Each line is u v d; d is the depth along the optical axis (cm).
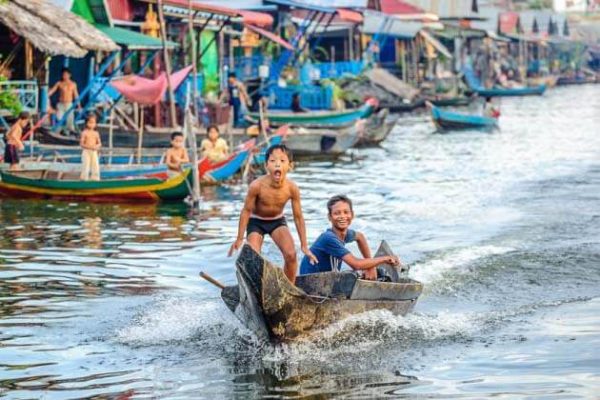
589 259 3447
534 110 13300
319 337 2458
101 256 3578
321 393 2128
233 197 5094
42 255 3591
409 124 10919
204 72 8800
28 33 5531
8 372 2288
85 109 6234
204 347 2459
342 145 7444
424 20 14188
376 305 2577
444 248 3666
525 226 4119
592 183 5591
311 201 5012
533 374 2220
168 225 4241
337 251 2608
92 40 5856
